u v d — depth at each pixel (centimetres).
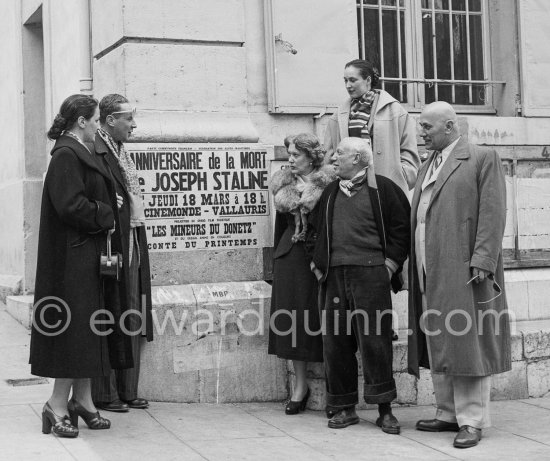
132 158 605
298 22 673
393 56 747
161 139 614
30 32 984
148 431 525
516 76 765
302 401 586
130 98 616
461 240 512
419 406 611
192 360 601
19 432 509
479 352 509
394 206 543
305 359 574
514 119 752
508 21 768
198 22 633
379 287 536
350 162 540
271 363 618
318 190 564
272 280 617
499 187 511
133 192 571
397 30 748
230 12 642
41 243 500
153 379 593
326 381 561
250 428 541
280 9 668
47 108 909
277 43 667
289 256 582
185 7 629
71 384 509
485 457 485
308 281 576
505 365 527
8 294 950
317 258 548
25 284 930
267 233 641
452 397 539
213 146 627
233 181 632
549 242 733
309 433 533
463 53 775
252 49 668
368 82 598
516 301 707
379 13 740
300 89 674
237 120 641
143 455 475
